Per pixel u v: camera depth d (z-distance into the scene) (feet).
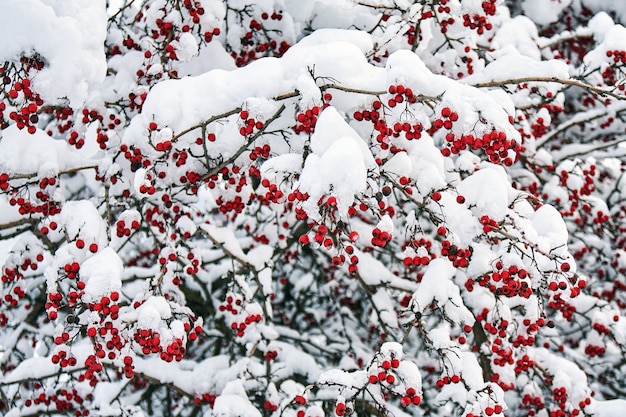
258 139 12.05
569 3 22.90
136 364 15.97
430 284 12.42
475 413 11.35
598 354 17.80
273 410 15.65
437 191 11.60
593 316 17.71
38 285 19.99
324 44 11.64
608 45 13.94
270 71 11.10
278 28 15.01
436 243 15.42
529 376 16.99
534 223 11.93
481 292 14.24
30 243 14.55
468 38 15.57
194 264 14.60
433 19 15.05
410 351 25.09
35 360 16.20
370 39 12.51
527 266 11.50
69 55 10.69
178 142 11.64
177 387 16.07
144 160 12.24
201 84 11.43
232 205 13.75
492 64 12.51
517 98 16.63
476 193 11.41
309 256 24.39
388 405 17.85
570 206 18.71
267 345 17.19
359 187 9.29
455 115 10.04
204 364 16.52
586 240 21.94
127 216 13.01
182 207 14.90
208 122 11.10
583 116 20.56
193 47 13.00
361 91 10.50
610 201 22.03
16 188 11.78
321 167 9.36
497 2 13.60
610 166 22.72
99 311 10.68
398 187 11.54
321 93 10.83
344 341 22.49
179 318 13.20
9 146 11.71
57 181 12.33
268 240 19.54
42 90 10.74
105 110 13.51
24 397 20.21
